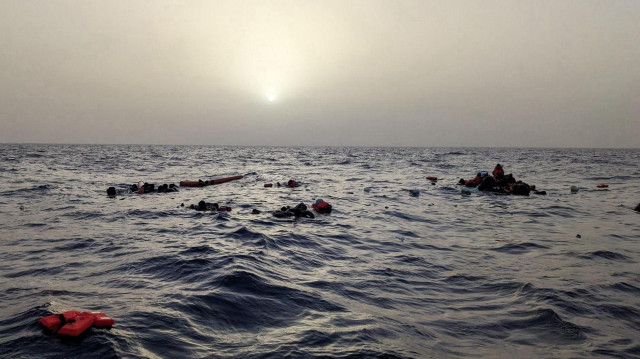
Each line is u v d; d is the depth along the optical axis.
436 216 13.71
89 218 12.28
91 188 21.17
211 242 8.91
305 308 5.21
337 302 5.50
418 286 6.37
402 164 52.53
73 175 29.77
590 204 16.84
